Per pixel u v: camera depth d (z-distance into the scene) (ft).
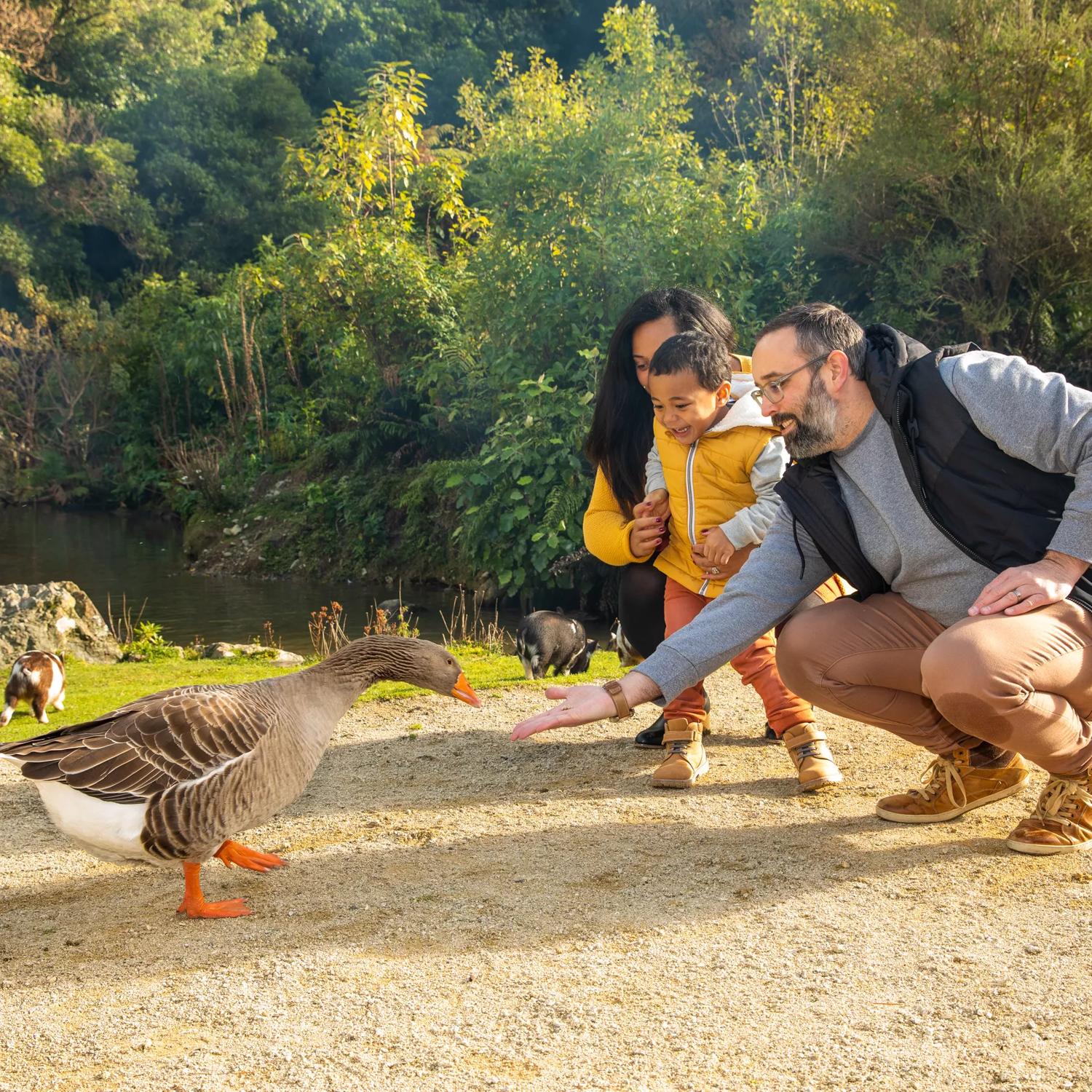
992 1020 9.21
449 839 14.33
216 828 11.84
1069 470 11.22
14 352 100.63
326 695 13.07
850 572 12.88
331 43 151.43
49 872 14.12
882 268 56.95
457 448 63.21
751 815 14.55
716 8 112.27
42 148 116.37
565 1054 9.01
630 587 17.76
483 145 68.59
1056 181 49.73
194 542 67.97
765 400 12.15
